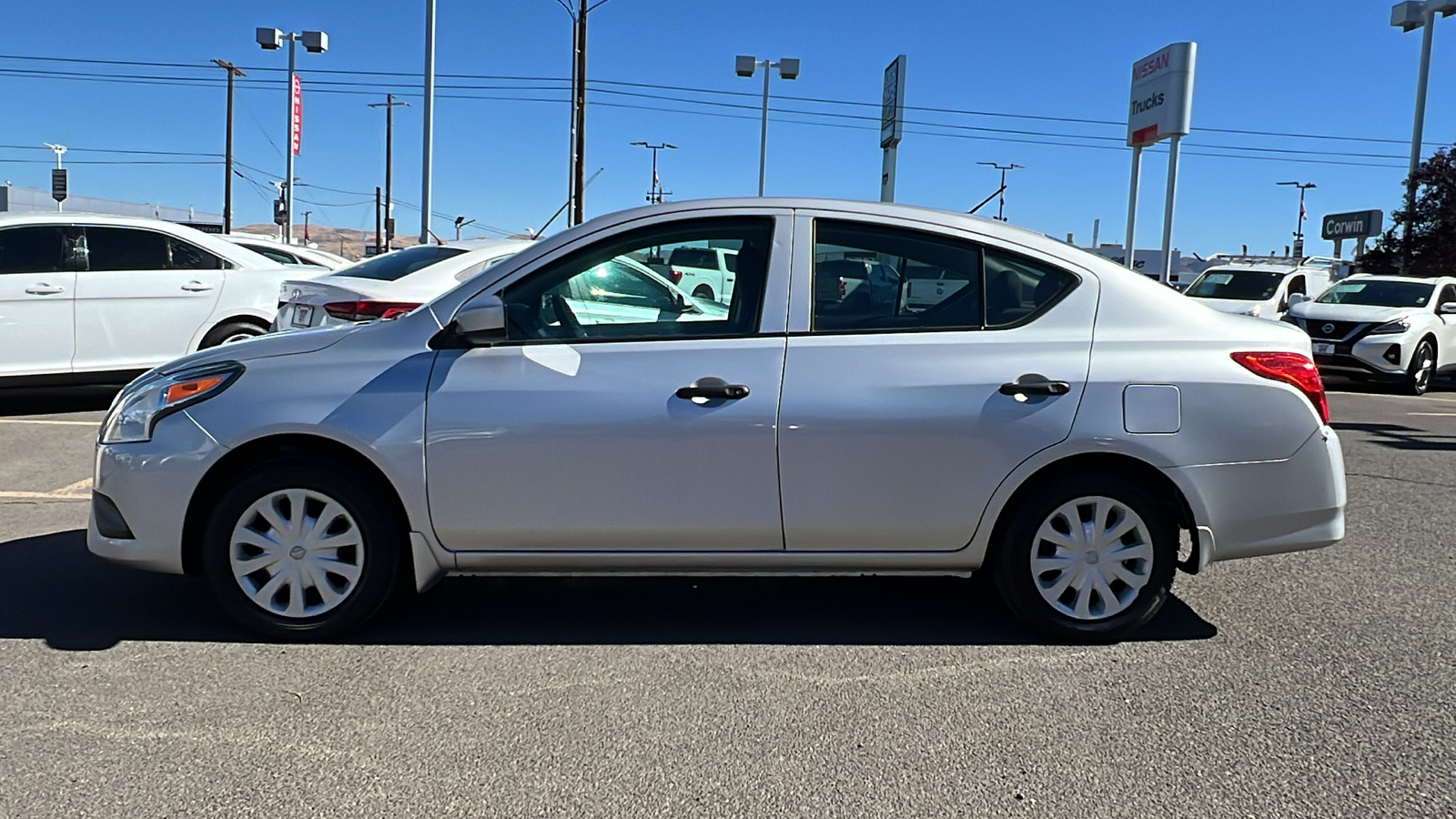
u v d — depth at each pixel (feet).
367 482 13.24
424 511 13.11
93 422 30.55
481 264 27.99
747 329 13.30
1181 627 14.57
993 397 13.04
